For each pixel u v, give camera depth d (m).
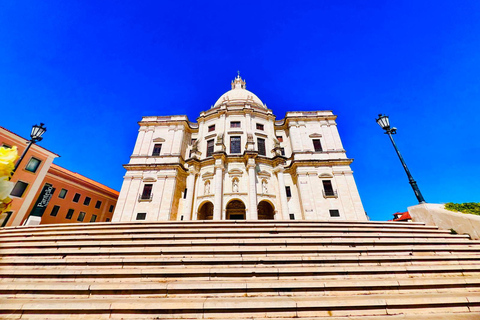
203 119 28.92
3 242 8.09
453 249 7.56
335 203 22.88
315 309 4.81
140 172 25.17
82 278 5.86
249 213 20.67
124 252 6.85
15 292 5.34
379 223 10.50
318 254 6.96
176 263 6.41
